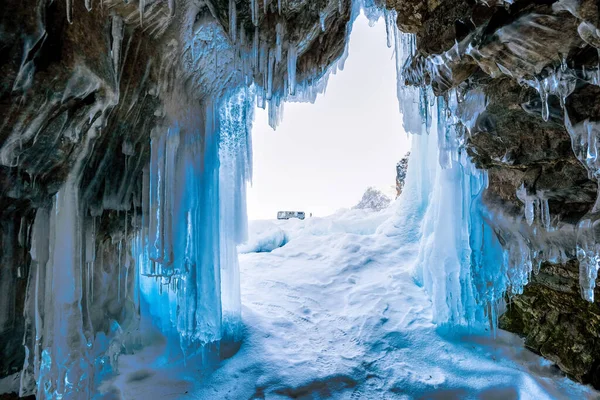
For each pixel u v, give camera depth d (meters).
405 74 4.95
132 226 4.36
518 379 4.88
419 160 9.93
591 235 3.22
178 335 5.51
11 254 2.70
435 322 6.34
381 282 7.82
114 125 3.38
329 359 5.52
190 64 4.11
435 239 6.62
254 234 12.39
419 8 3.58
